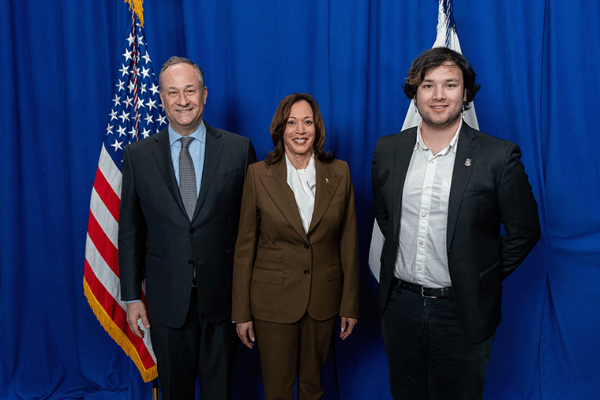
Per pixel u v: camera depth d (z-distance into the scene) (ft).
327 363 7.31
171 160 5.36
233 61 6.89
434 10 6.49
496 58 6.42
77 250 7.48
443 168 4.70
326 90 6.74
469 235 4.56
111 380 7.63
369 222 6.92
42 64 7.39
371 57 6.76
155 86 6.56
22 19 7.36
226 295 5.52
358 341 7.18
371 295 7.06
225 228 5.44
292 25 6.71
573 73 6.33
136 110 6.54
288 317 5.11
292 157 5.23
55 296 7.75
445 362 4.88
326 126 6.79
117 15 7.09
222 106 7.00
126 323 6.59
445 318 4.77
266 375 5.38
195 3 6.81
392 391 5.43
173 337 5.43
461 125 4.79
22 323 7.73
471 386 4.88
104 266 6.39
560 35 6.29
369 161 6.90
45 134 7.50
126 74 6.50
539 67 6.30
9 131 7.30
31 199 7.60
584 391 6.68
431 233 4.69
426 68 4.49
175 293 5.31
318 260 5.14
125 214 5.52
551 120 6.43
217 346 5.63
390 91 6.73
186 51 6.90
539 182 6.40
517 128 6.37
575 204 6.49
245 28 6.79
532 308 6.70
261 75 6.87
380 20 6.64
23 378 7.66
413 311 4.93
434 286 4.79
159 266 5.37
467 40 6.52
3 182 7.35
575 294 6.61
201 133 5.51
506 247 4.81
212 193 5.31
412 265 4.86
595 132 6.43
